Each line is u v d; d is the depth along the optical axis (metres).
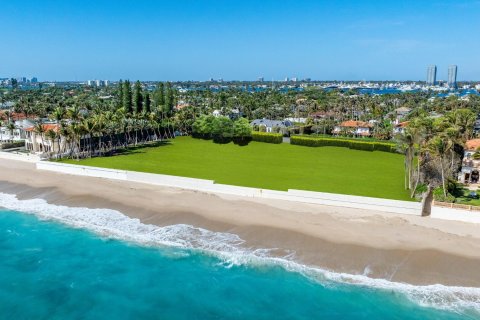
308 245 43.50
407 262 39.62
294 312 33.97
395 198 58.47
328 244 43.41
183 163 87.00
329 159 93.69
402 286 36.31
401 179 72.25
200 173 75.69
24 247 45.88
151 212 54.12
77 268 41.34
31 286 38.41
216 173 75.88
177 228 48.97
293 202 56.22
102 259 42.94
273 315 33.72
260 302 35.28
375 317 32.91
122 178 69.75
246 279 38.44
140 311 34.62
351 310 33.81
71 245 46.09
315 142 110.00
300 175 74.88
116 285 38.38
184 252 43.50
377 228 47.00
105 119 101.38
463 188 64.06
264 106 197.50
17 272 40.78
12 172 76.81
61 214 54.88
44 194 63.16
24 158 88.31
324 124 139.75
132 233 48.28
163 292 37.09
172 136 130.00
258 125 135.88
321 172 78.19
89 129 92.50
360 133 135.00
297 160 92.12
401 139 61.91
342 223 48.59
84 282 38.94
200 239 46.03
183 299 36.06
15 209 57.34
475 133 106.69
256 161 90.38
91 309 34.88
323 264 40.03
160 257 42.78
